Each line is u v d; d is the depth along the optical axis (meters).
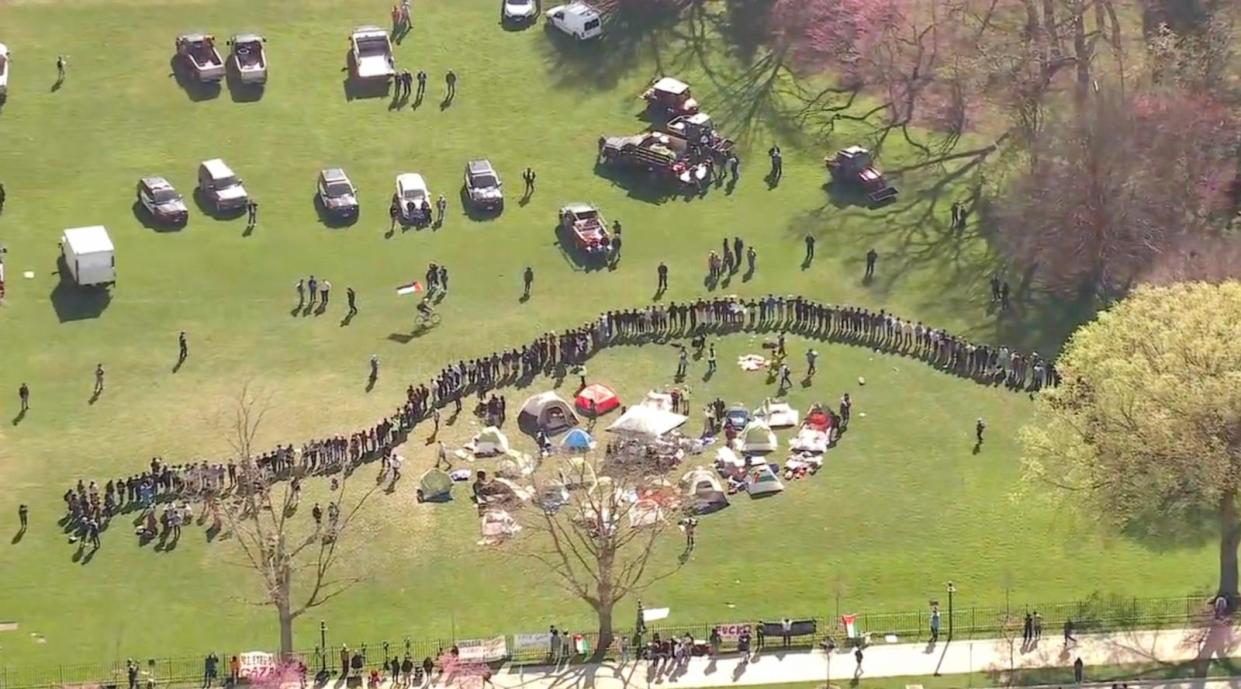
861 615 120.69
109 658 117.38
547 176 172.50
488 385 144.25
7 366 147.00
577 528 122.25
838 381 145.12
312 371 147.38
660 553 127.00
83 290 155.38
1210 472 114.81
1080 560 126.25
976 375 146.12
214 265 160.12
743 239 164.75
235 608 122.25
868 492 132.88
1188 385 116.06
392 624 120.75
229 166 171.88
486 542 128.12
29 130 174.12
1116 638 118.19
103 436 139.12
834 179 171.88
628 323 150.88
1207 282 136.25
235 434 139.25
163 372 146.88
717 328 151.62
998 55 173.00
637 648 117.81
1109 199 159.88
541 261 161.62
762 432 136.50
